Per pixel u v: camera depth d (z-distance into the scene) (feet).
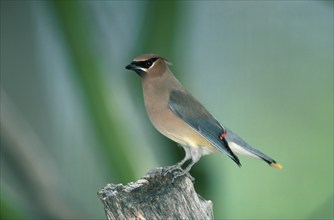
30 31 42.01
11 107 36.88
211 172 34.83
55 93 42.50
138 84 35.22
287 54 48.49
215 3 48.01
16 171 35.73
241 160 45.88
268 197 45.11
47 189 36.06
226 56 47.96
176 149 35.04
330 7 46.60
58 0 32.32
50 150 42.42
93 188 42.65
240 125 47.16
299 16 48.60
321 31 48.57
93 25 34.24
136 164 32.42
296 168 45.98
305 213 44.29
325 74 48.32
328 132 46.91
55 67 42.22
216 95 47.47
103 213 42.57
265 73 48.16
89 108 32.50
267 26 48.49
